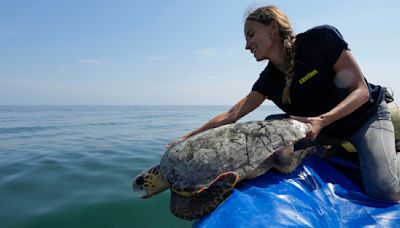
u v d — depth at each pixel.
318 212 0.86
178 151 1.17
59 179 2.62
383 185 1.03
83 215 1.86
